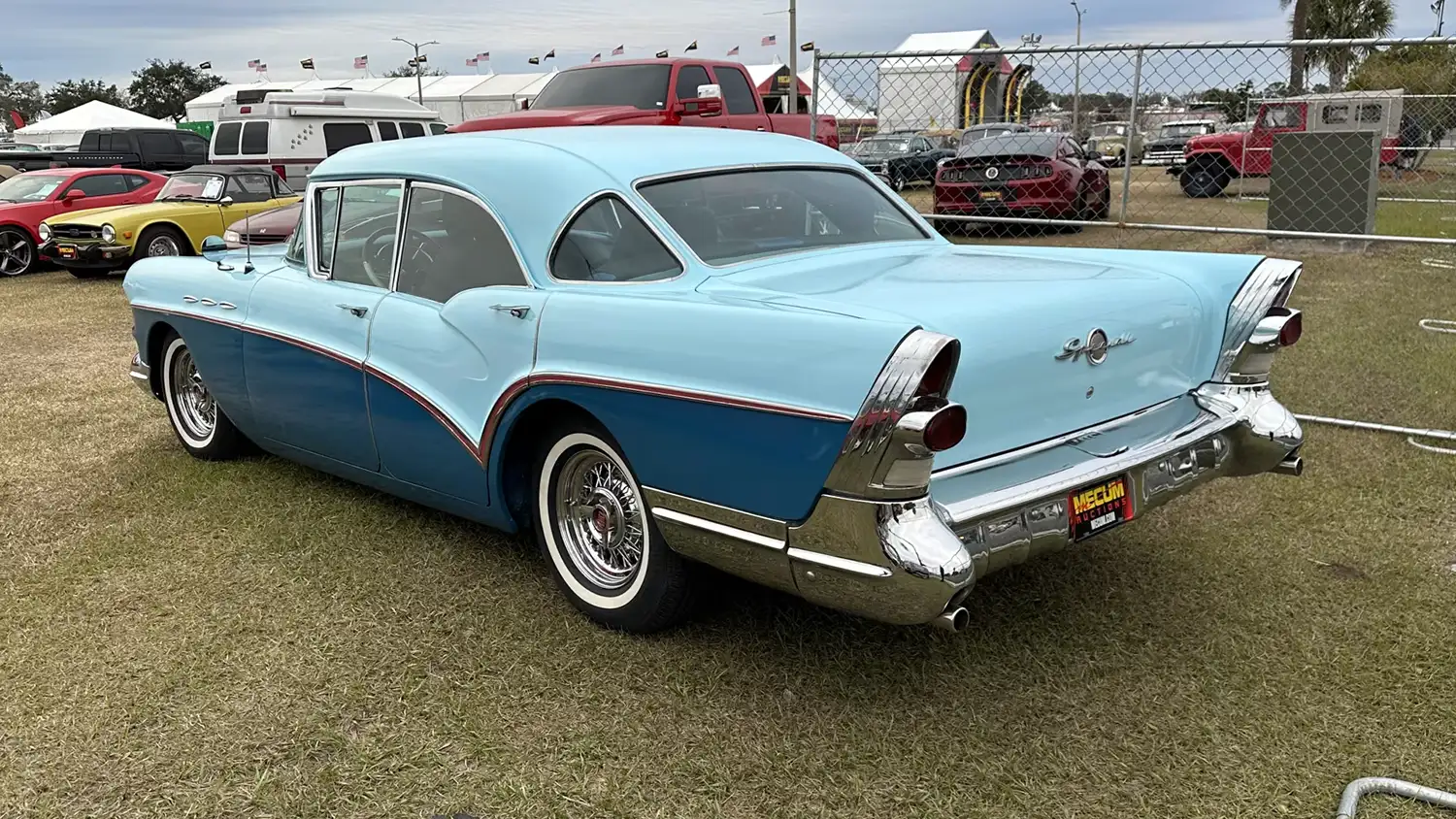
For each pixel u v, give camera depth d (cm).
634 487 305
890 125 925
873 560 239
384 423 375
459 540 405
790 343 248
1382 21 3562
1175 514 412
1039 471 270
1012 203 1229
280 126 1558
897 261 335
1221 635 317
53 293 1213
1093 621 327
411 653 319
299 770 262
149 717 287
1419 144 1504
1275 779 248
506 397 322
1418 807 236
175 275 482
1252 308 321
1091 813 239
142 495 464
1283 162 1143
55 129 3728
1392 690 284
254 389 439
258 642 328
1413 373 595
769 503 256
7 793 256
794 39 2433
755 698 288
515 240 330
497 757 266
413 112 1734
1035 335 270
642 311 285
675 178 333
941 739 268
